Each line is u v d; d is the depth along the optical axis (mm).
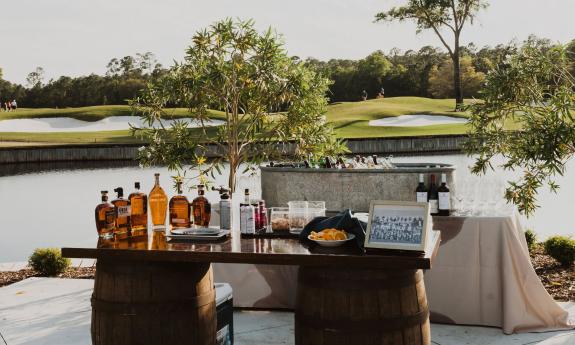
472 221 3621
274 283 4121
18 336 3695
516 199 5043
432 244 2555
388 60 59812
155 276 2623
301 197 4246
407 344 2471
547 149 4711
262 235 2803
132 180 16078
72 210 11109
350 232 2633
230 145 5605
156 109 5672
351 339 2441
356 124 33344
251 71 5398
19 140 32500
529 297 3551
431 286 3711
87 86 57000
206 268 2795
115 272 2641
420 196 3723
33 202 12398
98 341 2693
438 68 54812
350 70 55500
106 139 32594
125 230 2922
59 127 42219
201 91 5402
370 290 2439
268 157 5594
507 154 5281
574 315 3723
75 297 4520
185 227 3051
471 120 5227
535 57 4902
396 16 37281
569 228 7719
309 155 5449
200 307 2717
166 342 2625
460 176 3963
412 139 23516
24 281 5035
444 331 3588
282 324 3846
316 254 2414
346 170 4105
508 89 4969
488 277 3619
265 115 5641
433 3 35906
